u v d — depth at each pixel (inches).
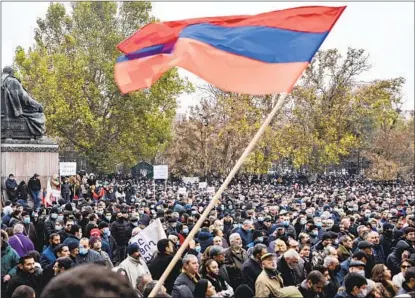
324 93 2687.0
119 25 2684.5
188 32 346.9
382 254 605.6
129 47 343.3
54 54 2561.5
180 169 2869.1
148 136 2524.6
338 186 2496.3
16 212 742.5
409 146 3267.7
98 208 906.1
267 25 348.5
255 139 269.6
